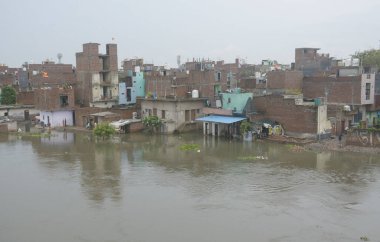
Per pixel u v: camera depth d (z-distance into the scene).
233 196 30.56
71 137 59.47
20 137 59.53
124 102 78.38
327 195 30.44
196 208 28.16
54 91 70.56
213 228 24.77
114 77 78.06
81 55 76.75
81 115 69.81
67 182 34.84
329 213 26.94
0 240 23.53
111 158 44.09
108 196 30.94
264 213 27.09
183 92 65.19
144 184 33.94
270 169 38.28
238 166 39.62
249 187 32.69
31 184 34.47
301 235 23.66
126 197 30.64
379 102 58.12
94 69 75.38
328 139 51.00
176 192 31.67
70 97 72.50
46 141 55.84
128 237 23.62
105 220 26.19
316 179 34.59
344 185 32.75
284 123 53.47
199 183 34.00
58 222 26.02
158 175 36.72
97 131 56.31
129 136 59.44
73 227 25.17
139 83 79.94
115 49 77.88
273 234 23.83
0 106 77.50
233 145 50.69
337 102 57.78
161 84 69.94
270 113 54.72
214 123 58.25
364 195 30.31
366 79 55.44
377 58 94.94
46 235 24.12
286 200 29.53
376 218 26.02
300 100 52.94
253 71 113.88
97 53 75.62
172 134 60.75
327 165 39.38
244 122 55.00
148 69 99.69
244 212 27.31
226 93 59.41
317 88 60.50
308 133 51.16
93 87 75.44
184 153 46.28
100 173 37.69
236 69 117.75
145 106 67.56
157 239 23.31
